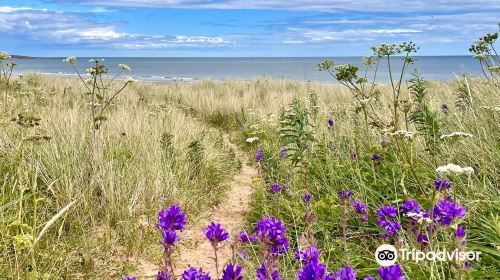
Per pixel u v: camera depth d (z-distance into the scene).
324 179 5.31
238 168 8.36
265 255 2.28
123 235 4.55
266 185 5.92
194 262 4.23
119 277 3.80
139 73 92.00
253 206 5.71
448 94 8.55
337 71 6.22
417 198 4.21
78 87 17.39
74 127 6.65
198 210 5.61
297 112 6.10
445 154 4.99
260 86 21.31
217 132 12.05
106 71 5.83
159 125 8.59
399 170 4.87
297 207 5.00
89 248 4.09
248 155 9.48
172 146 7.40
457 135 4.00
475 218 3.80
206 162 7.39
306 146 5.91
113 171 5.45
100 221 4.85
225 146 9.71
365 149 6.23
